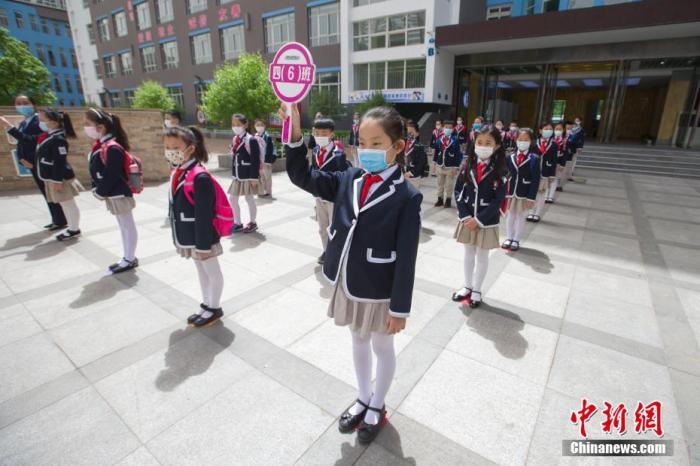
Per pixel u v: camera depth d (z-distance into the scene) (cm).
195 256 297
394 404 235
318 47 2119
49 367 266
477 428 217
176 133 277
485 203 331
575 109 2422
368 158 171
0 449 201
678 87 1652
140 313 337
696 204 788
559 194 880
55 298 362
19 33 3619
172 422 219
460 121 1374
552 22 1420
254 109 1455
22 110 536
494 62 1794
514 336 307
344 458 197
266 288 387
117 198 397
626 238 559
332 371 263
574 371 265
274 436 210
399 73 1869
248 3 2295
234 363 271
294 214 677
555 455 200
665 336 308
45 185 522
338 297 193
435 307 353
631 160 1325
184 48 2728
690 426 219
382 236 176
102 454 198
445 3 1739
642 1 1265
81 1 3372
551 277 421
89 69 3641
